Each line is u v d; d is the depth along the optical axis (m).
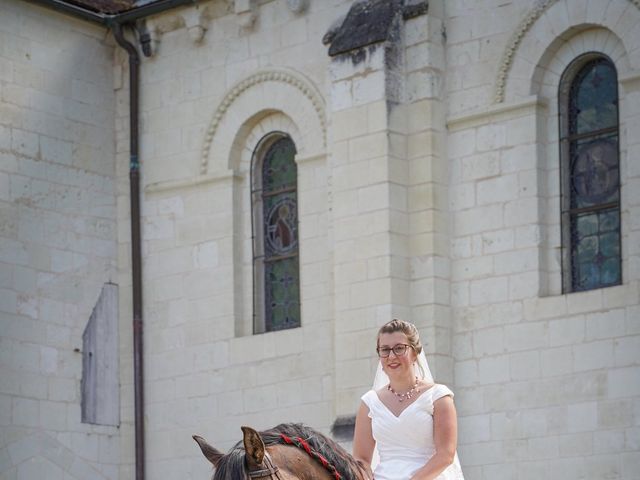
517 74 21.86
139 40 26.52
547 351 20.97
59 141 25.88
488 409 21.41
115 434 25.86
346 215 22.45
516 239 21.55
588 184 21.41
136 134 26.45
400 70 22.39
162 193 26.16
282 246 25.06
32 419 24.91
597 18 21.12
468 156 22.12
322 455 8.78
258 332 25.05
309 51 24.47
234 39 25.53
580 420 20.50
